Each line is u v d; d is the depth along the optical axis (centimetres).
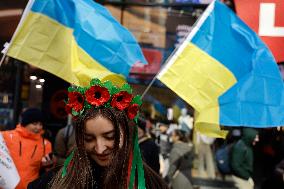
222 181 750
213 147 791
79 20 375
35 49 367
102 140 223
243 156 738
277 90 377
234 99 369
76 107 225
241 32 384
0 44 755
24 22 365
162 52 772
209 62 372
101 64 370
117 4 768
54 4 371
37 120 509
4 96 819
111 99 227
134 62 374
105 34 375
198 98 367
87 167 225
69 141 622
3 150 408
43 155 516
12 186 405
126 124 227
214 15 384
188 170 680
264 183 677
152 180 247
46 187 249
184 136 714
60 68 367
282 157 1003
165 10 774
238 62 376
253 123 369
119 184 226
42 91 834
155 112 779
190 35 379
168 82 368
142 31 777
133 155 235
